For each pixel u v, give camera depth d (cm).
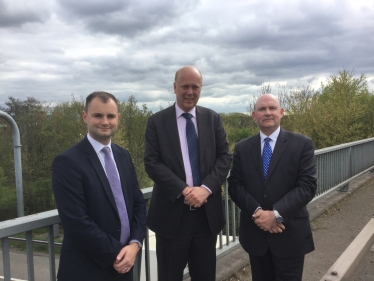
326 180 555
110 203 180
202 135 232
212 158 234
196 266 242
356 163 692
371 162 802
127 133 1942
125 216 191
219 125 246
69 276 171
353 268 224
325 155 549
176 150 228
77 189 168
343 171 622
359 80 1622
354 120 1424
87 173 174
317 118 1466
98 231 169
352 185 699
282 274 230
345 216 506
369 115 1551
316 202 557
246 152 245
